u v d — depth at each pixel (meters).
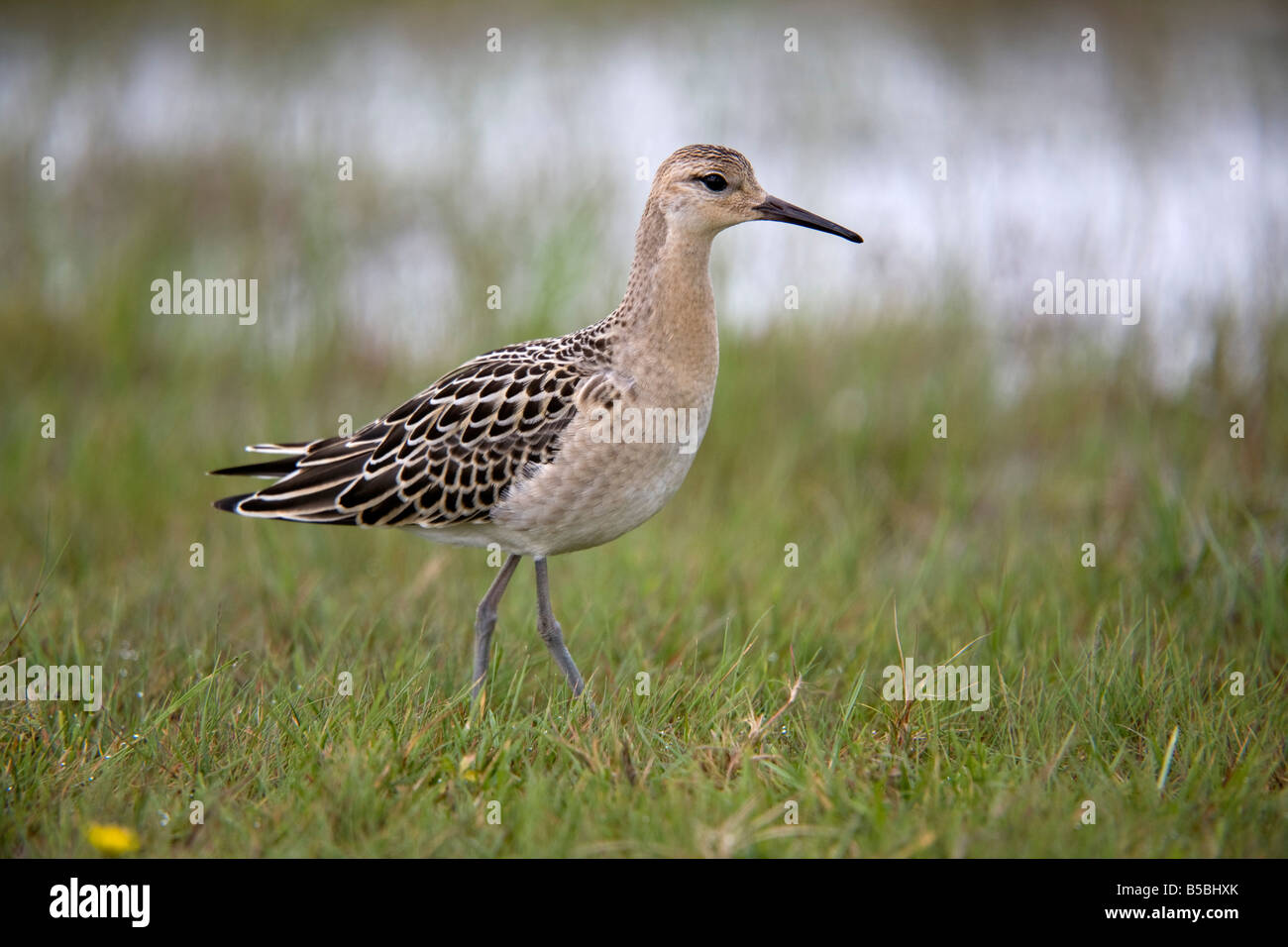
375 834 8.41
